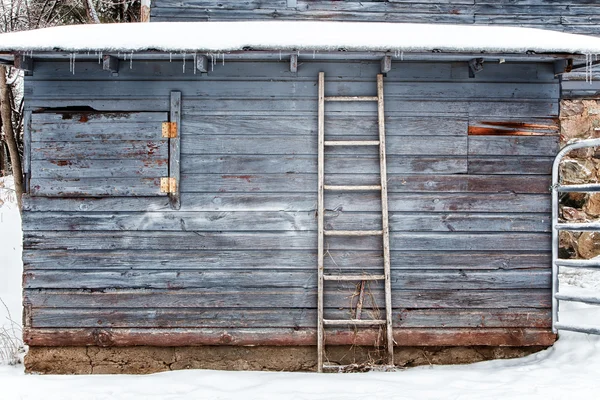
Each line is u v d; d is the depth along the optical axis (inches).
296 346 224.7
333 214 225.9
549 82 231.1
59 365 223.5
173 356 225.5
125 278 223.9
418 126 228.1
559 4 286.7
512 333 226.2
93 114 225.9
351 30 213.0
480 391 191.3
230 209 226.1
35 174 225.0
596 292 285.0
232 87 227.6
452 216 227.1
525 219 228.4
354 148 227.3
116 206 225.3
